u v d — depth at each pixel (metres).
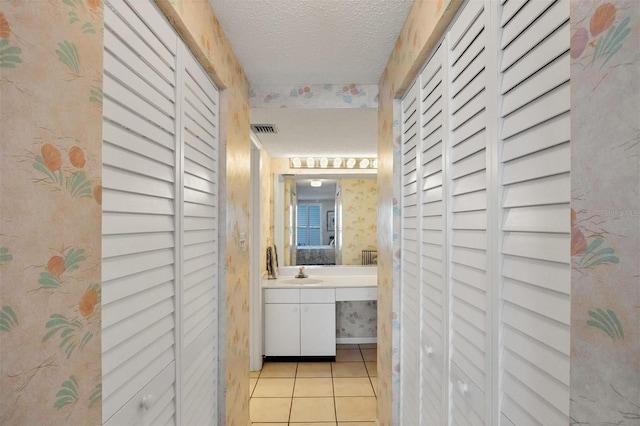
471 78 1.03
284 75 2.26
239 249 2.05
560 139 0.66
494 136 0.88
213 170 1.69
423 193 1.51
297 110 2.49
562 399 0.66
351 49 1.91
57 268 0.61
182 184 1.27
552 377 0.69
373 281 3.94
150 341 1.04
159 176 1.10
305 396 2.93
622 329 0.45
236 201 1.96
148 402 0.99
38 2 0.57
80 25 0.67
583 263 0.51
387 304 2.05
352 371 3.45
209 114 1.62
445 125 1.22
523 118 0.77
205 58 1.44
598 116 0.49
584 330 0.51
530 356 0.75
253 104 2.42
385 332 2.11
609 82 0.47
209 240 1.63
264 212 3.96
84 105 0.68
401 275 1.89
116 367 0.87
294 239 4.30
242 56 1.98
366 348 4.09
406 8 1.53
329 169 4.25
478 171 0.99
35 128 0.57
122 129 0.89
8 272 0.52
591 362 0.50
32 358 0.56
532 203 0.74
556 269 0.67
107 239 0.83
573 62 0.54
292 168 4.26
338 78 2.32
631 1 0.44
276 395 2.95
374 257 4.27
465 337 1.08
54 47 0.61
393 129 1.92
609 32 0.47
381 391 2.24
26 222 0.55
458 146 1.13
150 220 1.04
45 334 0.59
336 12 1.56
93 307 0.71
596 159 0.49
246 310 2.25
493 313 0.88
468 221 1.06
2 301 0.51
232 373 1.88
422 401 1.52
